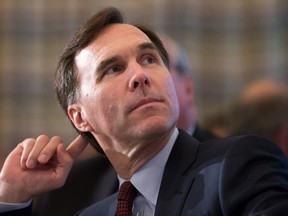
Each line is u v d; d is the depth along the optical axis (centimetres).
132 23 191
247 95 286
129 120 165
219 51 607
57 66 190
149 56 176
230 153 159
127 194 174
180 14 596
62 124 589
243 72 602
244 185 150
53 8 606
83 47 180
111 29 179
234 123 285
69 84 186
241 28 607
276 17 592
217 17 607
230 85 600
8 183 190
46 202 253
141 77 166
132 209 172
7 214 188
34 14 606
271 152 160
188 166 167
